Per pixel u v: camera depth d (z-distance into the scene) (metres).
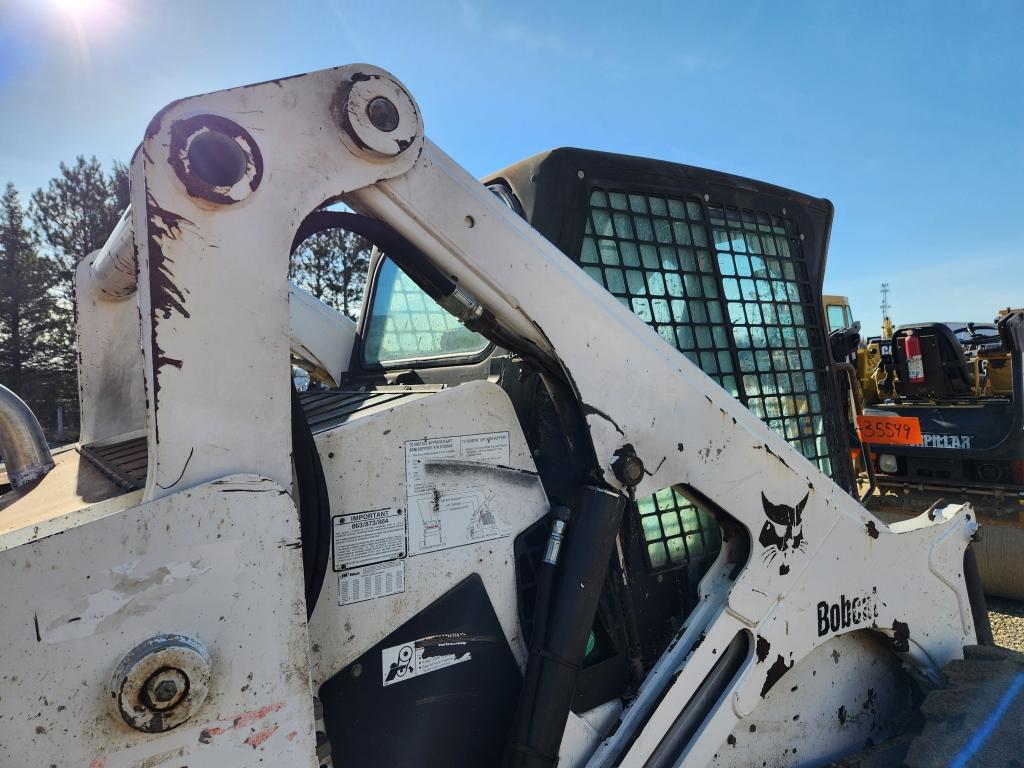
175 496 0.85
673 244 1.79
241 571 0.89
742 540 1.53
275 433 0.95
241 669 0.88
